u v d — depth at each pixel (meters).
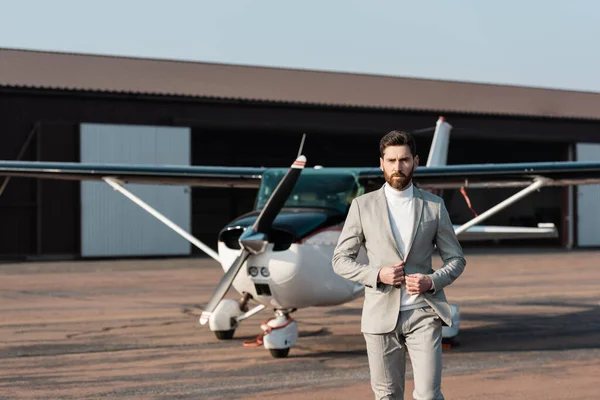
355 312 9.66
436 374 3.16
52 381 5.67
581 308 10.34
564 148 30.19
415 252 3.25
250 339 7.62
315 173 7.20
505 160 33.03
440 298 3.21
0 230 22.58
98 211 22.58
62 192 22.55
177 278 15.69
